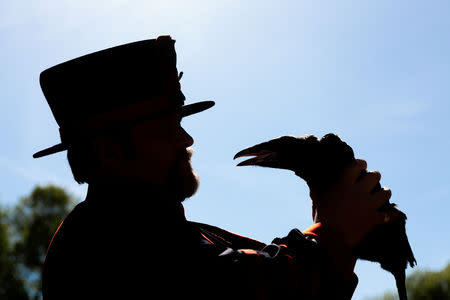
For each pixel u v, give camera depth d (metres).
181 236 4.56
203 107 6.06
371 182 5.03
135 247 4.44
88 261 4.54
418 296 96.62
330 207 4.94
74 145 5.06
